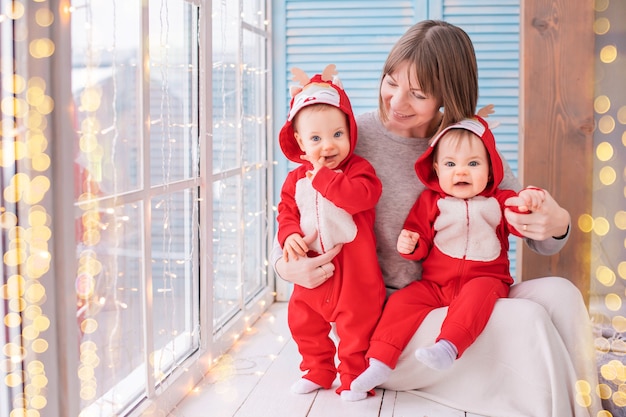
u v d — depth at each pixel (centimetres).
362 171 197
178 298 208
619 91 237
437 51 198
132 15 168
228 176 250
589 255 239
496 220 201
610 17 234
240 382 213
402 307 199
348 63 304
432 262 205
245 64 280
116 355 161
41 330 127
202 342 221
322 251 199
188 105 213
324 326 206
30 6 121
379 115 219
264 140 310
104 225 150
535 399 181
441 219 202
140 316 176
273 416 186
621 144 238
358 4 300
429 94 200
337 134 197
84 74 142
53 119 128
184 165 210
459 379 194
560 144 238
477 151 197
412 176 214
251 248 298
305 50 306
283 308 308
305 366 208
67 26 130
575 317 188
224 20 243
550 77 237
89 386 146
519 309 184
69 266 133
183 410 190
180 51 206
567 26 235
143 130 173
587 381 182
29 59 121
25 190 122
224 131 246
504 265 204
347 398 197
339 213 197
